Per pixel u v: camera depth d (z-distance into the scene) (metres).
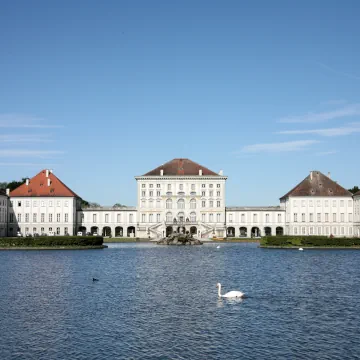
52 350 36.06
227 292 58.22
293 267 86.06
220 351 35.97
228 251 130.25
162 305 50.44
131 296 55.38
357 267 85.81
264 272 78.44
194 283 65.75
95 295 55.94
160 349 36.34
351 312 47.50
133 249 139.75
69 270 80.06
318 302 52.22
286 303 51.62
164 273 76.81
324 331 40.88
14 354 35.25
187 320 44.28
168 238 169.50
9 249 133.00
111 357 34.72
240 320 44.31
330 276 73.19
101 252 124.62
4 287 61.47
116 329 41.31
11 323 43.06
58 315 45.94
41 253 119.19
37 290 59.25
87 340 38.34
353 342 37.94
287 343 37.69
